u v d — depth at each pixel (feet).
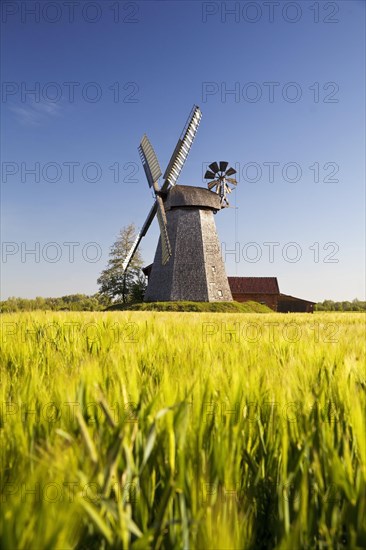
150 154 161.27
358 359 13.76
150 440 5.59
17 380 10.99
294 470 6.25
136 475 5.66
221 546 4.63
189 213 170.91
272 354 15.28
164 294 169.37
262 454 7.04
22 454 6.17
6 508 4.52
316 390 9.05
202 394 8.20
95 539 5.08
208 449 6.84
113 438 5.50
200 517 5.37
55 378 10.29
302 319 59.67
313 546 5.42
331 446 6.52
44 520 4.38
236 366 11.23
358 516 5.15
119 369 10.50
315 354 14.33
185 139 155.94
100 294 244.01
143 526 5.47
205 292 167.73
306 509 5.48
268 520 6.19
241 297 239.71
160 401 7.95
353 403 7.63
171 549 5.16
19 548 4.13
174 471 6.12
